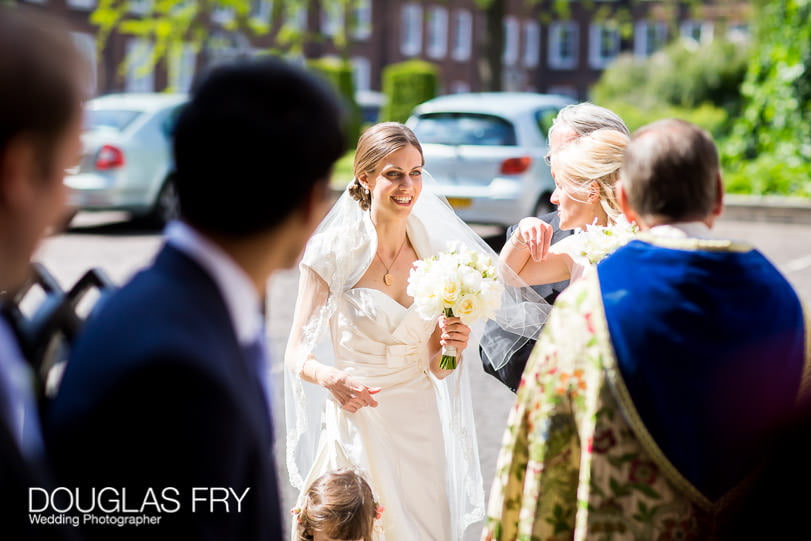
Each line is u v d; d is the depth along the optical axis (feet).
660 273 5.37
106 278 6.86
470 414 10.61
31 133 3.44
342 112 4.41
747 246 5.55
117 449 3.74
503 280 9.82
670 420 5.21
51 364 5.96
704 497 5.26
